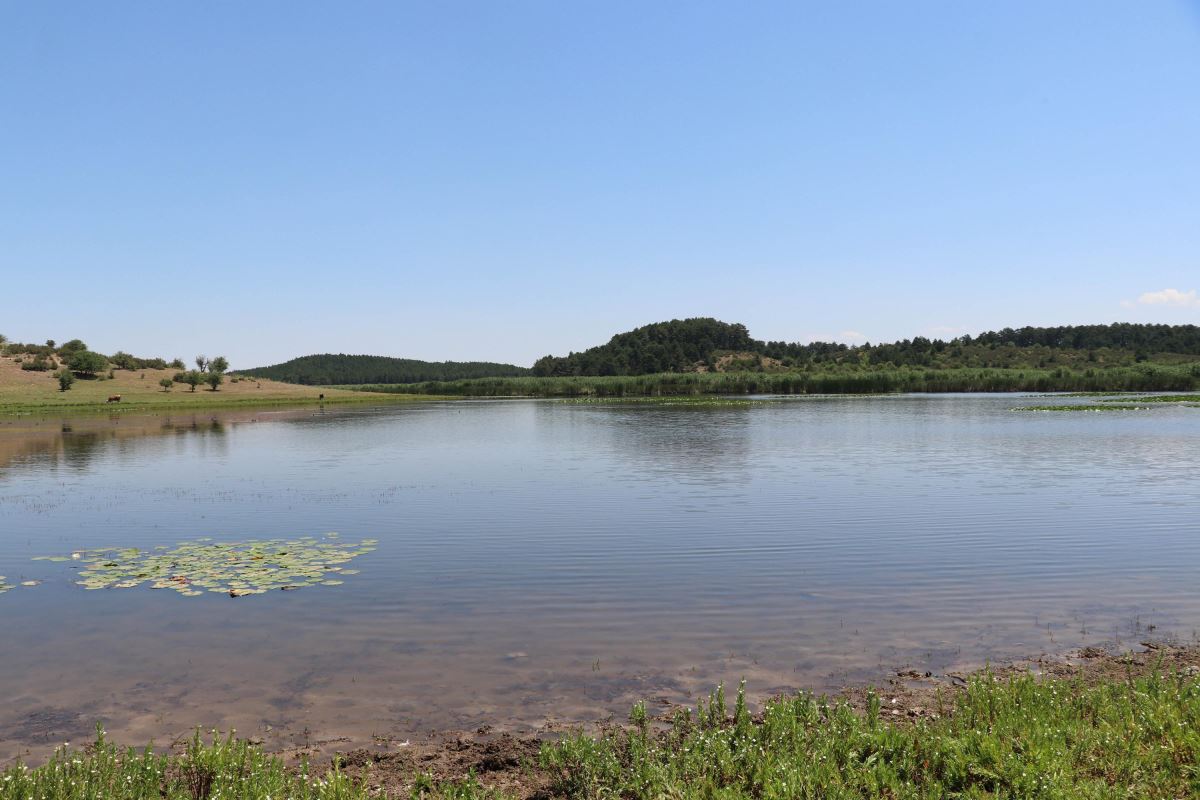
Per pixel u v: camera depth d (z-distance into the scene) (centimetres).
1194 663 1012
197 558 1733
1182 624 1199
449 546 1841
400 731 874
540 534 1969
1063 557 1648
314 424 6794
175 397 11906
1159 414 6612
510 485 2872
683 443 4444
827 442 4394
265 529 2092
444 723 893
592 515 2225
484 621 1267
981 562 1614
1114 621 1221
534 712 919
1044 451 3794
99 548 1869
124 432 5875
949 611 1288
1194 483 2702
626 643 1155
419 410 9412
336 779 695
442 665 1073
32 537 2008
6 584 1522
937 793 662
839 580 1493
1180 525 1969
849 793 655
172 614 1320
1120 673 984
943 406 8381
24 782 675
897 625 1220
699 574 1552
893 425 5659
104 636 1209
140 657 1116
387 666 1072
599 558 1698
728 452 3928
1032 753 694
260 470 3453
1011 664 1040
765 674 1025
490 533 1991
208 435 5556
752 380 13975
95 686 1012
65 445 4762
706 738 780
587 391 14988
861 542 1820
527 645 1150
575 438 4938
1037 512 2175
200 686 1009
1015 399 9981
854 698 935
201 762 724
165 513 2356
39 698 974
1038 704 833
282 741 854
